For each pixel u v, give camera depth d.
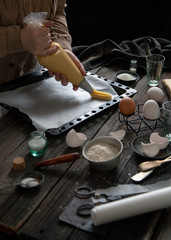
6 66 1.70
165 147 1.20
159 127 1.34
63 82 1.44
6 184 1.08
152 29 2.62
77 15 2.59
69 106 1.45
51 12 1.66
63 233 0.92
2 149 1.23
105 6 2.55
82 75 1.44
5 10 1.53
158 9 2.54
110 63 1.88
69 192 1.05
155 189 1.03
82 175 1.11
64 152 1.22
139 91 1.61
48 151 1.22
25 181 1.07
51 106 1.45
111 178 1.09
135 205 0.91
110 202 0.93
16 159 1.15
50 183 1.08
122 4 2.54
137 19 2.59
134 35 2.66
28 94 1.52
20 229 0.94
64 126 1.32
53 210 0.99
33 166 1.16
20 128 1.34
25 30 1.36
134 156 1.19
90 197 1.01
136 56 1.82
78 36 2.67
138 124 1.36
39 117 1.37
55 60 1.38
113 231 0.92
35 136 1.20
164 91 1.61
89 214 0.95
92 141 1.18
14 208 1.00
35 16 1.32
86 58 1.99
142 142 1.23
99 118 1.40
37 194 1.04
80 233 0.92
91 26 2.63
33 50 1.37
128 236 0.90
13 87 1.55
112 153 1.15
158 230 0.93
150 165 1.11
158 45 1.95
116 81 1.71
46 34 1.35
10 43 1.42
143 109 1.33
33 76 1.63
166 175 1.11
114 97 1.51
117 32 2.65
